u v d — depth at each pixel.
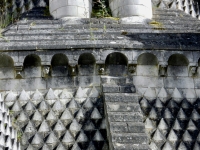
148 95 21.66
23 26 23.19
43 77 21.66
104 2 25.81
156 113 21.20
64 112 20.92
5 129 19.39
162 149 20.41
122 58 21.91
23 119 20.77
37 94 21.39
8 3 26.08
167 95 21.75
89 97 21.34
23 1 25.84
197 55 22.17
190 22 24.72
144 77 21.94
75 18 23.94
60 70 21.75
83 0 24.56
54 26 23.28
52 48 21.59
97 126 20.61
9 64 21.72
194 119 21.20
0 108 19.75
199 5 29.70
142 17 24.34
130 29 23.25
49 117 20.80
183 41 22.50
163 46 22.03
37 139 20.23
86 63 21.81
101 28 23.17
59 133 20.44
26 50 21.56
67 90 21.53
